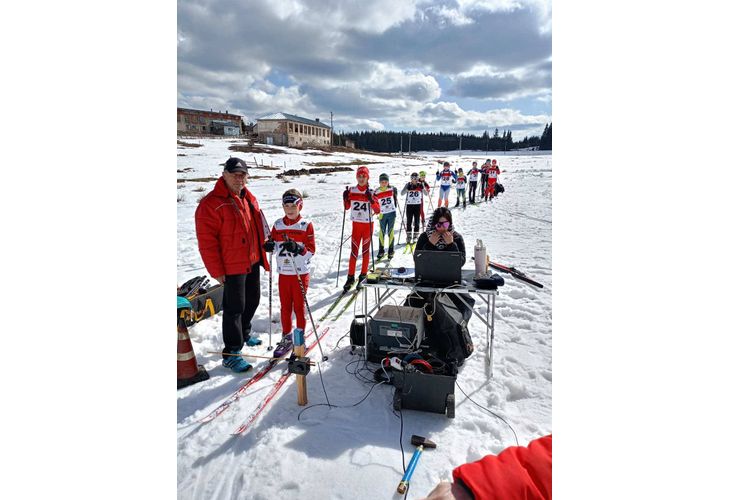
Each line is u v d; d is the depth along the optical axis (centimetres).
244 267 340
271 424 266
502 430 252
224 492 213
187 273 621
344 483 216
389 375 312
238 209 336
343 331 412
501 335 388
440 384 266
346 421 267
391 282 320
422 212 926
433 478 217
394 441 247
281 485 216
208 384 317
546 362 335
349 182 2202
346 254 762
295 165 2994
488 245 805
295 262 361
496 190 1831
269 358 357
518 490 118
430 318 338
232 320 341
